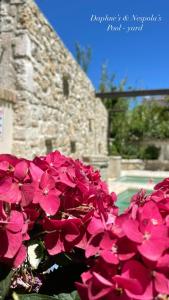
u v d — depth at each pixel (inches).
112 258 29.4
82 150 387.9
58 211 39.2
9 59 205.2
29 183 38.5
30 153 210.4
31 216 36.8
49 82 252.4
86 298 29.0
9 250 33.1
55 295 36.1
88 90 423.5
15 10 205.5
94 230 35.7
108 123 681.0
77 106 355.9
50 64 253.8
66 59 303.6
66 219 36.5
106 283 27.5
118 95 481.7
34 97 218.2
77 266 39.6
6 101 193.0
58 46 275.7
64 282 38.1
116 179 482.3
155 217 33.5
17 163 40.8
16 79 203.9
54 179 39.7
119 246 30.2
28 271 42.6
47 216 38.0
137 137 796.0
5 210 36.0
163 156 771.4
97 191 41.8
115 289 27.7
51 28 255.8
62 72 289.1
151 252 28.7
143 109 853.8
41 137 234.5
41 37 231.9
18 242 33.3
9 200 35.8
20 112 203.2
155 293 27.9
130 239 29.3
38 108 227.1
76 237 35.7
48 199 37.4
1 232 33.4
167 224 33.0
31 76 211.2
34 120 218.4
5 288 34.1
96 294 28.0
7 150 196.2
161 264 28.4
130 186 373.1
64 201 40.1
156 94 480.7
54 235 36.4
